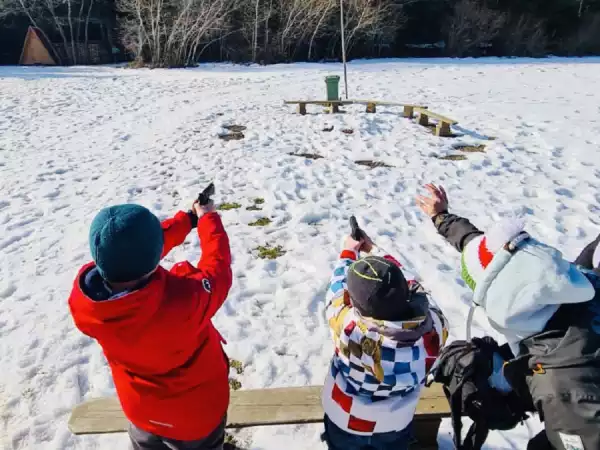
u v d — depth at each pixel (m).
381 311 1.88
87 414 2.74
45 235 5.57
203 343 2.00
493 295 1.77
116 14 29.47
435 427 2.62
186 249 5.16
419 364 1.97
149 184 7.16
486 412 2.14
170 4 24.66
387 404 2.04
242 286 4.43
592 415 1.57
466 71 20.41
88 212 6.21
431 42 33.06
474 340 2.32
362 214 6.04
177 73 20.56
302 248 5.16
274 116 11.29
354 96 14.26
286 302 4.18
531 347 1.76
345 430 2.14
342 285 2.27
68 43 28.28
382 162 8.13
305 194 6.67
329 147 8.89
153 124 10.88
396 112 11.58
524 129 9.91
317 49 29.19
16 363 3.46
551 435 1.69
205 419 2.02
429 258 4.91
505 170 7.64
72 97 13.98
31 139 9.77
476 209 6.17
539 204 6.33
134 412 1.99
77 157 8.57
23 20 28.12
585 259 2.27
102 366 3.46
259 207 6.29
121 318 1.68
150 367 1.85
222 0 25.38
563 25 33.94
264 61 26.66
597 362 1.65
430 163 8.02
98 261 1.64
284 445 2.79
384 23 29.06
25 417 3.02
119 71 21.61
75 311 1.73
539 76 18.66
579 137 9.29
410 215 6.00
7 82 16.36
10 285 4.52
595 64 23.80
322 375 3.35
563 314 1.76
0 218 6.04
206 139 9.47
